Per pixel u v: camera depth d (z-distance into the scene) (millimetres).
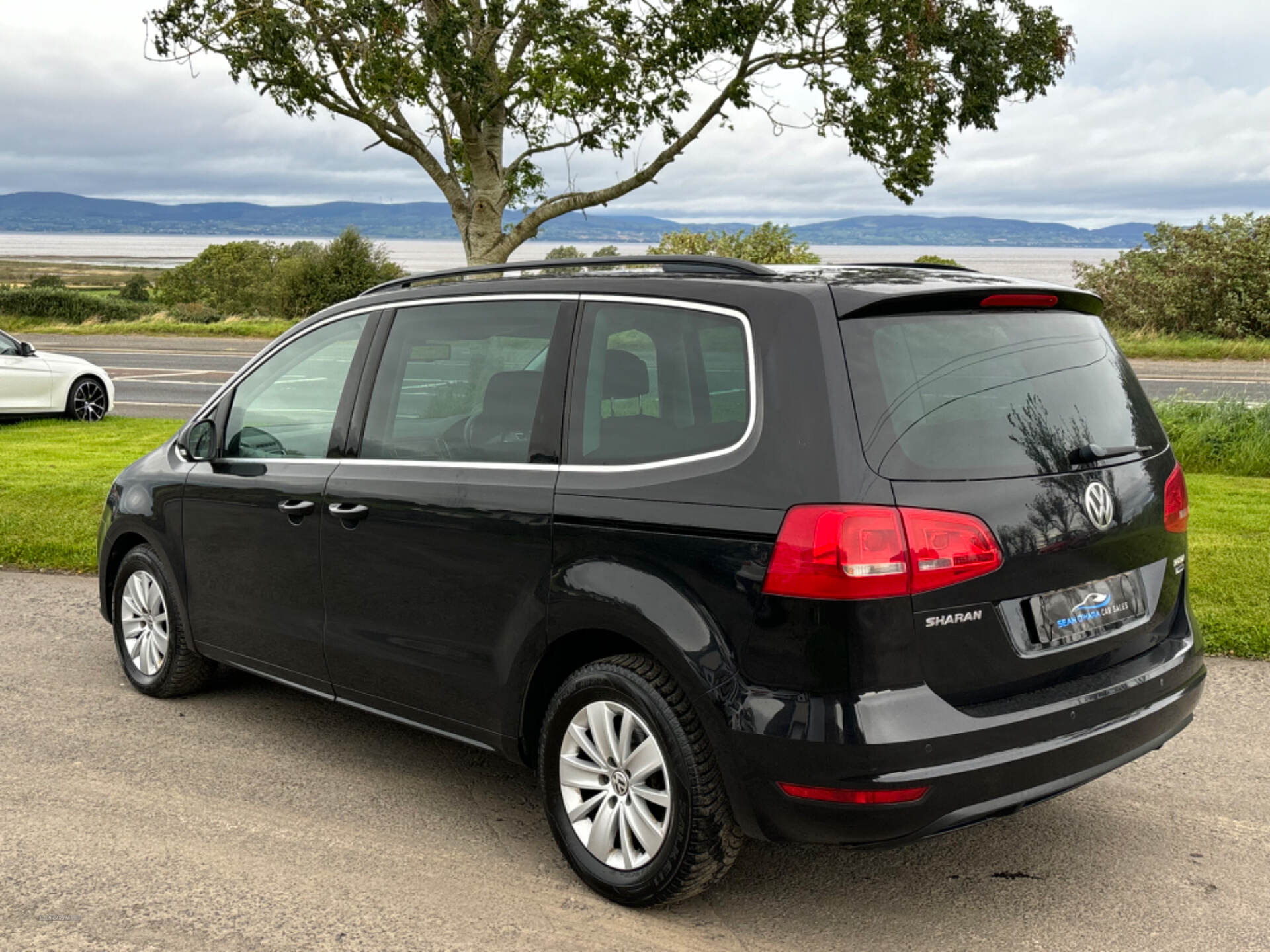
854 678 2861
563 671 3648
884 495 2889
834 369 2990
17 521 8969
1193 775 4297
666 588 3154
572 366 3584
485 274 4160
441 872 3607
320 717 5102
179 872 3590
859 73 16578
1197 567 6844
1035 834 3850
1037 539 3100
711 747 3105
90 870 3598
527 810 4109
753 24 16641
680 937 3201
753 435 3062
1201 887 3455
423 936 3203
